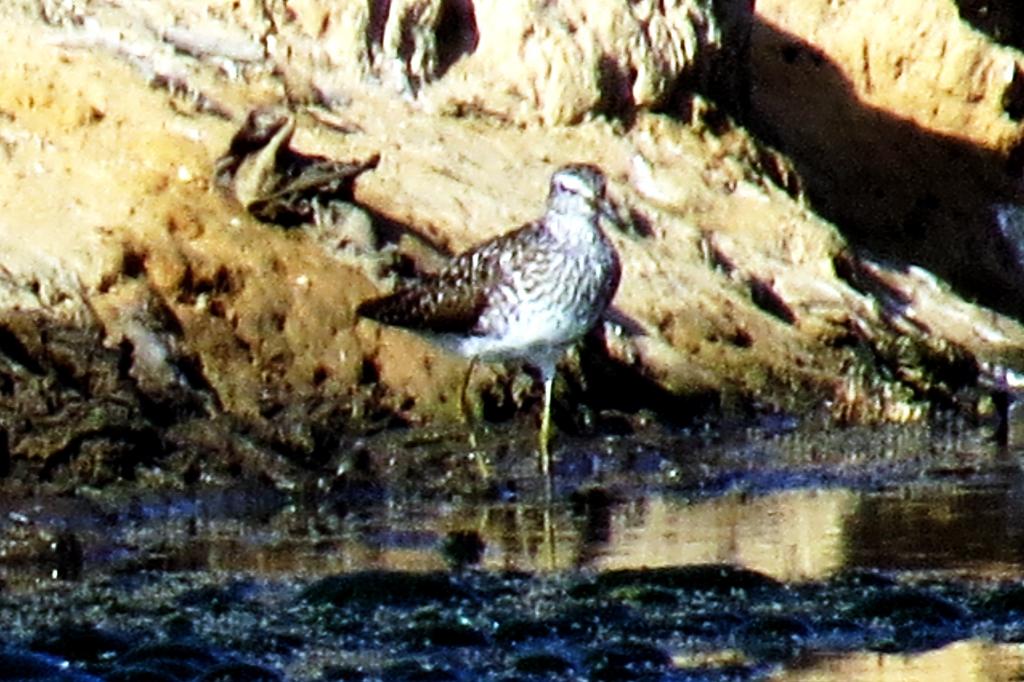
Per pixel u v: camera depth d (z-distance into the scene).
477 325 16.03
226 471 15.38
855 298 18.39
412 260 17.19
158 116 17.23
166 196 16.81
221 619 12.16
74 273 16.36
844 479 15.61
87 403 15.51
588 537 13.95
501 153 18.22
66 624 12.09
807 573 12.92
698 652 11.56
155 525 14.58
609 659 11.39
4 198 16.78
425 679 11.14
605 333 17.42
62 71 17.39
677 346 17.64
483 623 12.00
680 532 14.03
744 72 19.92
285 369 16.42
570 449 16.47
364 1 18.20
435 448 16.08
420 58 18.36
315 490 15.36
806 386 17.80
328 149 17.70
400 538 14.05
